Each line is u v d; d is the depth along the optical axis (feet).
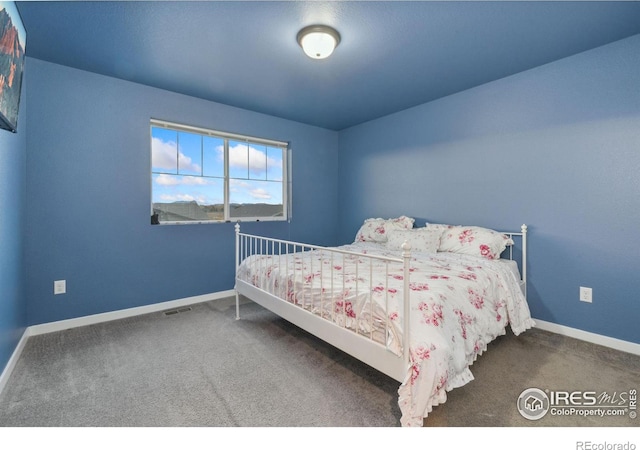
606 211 7.09
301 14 5.88
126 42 6.85
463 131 9.66
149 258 9.47
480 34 6.56
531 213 8.27
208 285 10.75
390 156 11.98
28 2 5.46
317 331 5.88
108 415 4.76
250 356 6.70
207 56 7.47
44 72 7.69
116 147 8.77
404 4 5.58
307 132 13.30
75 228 8.21
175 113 9.75
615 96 6.90
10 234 6.19
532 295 8.29
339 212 14.43
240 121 11.23
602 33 6.54
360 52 7.27
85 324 8.40
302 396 5.26
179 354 6.78
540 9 5.73
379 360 4.65
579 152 7.43
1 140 5.56
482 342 5.69
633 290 6.78
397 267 6.94
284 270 7.16
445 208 10.22
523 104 8.34
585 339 7.44
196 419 4.68
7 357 5.90
